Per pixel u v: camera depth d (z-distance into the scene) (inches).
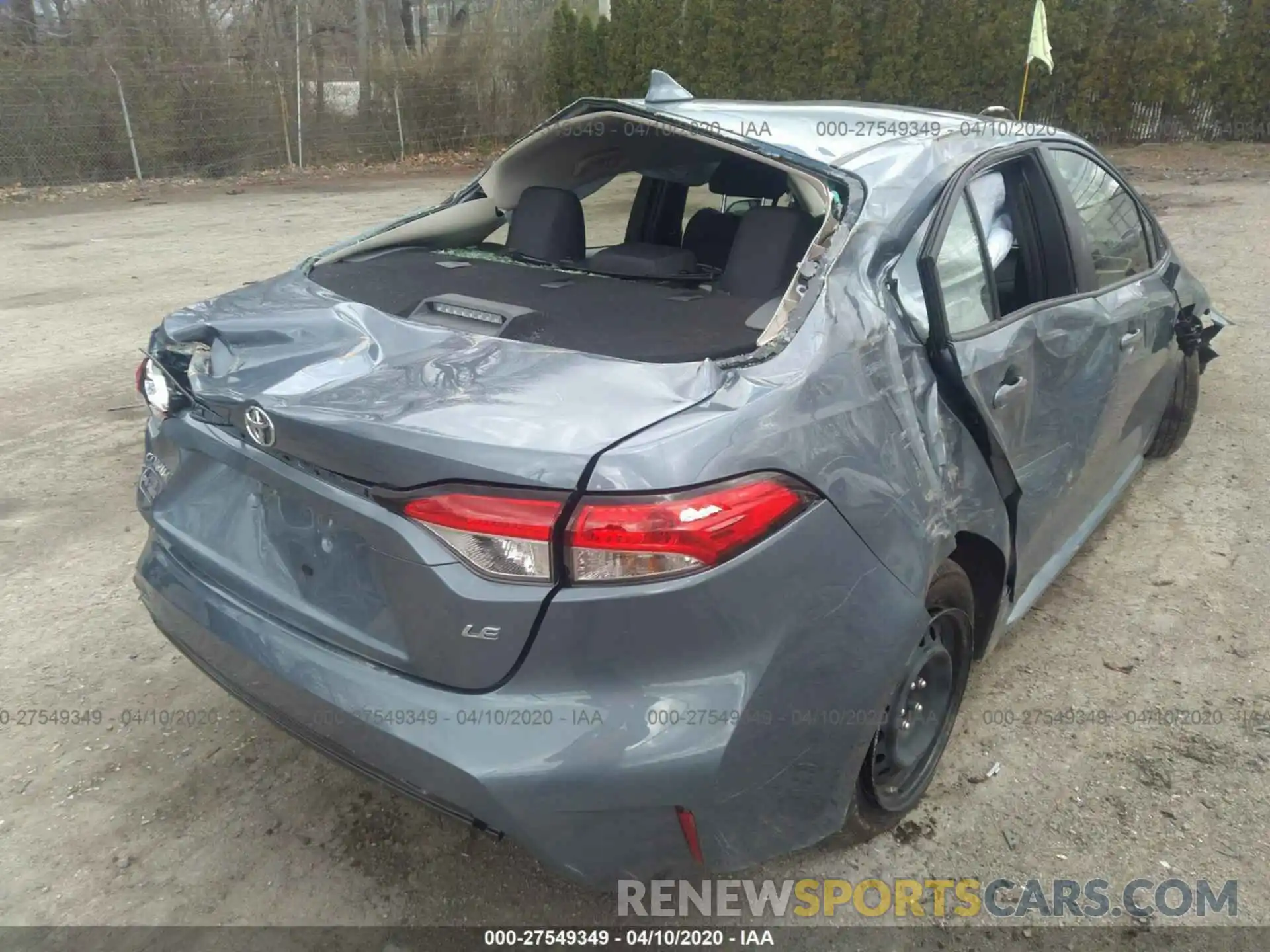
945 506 91.1
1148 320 146.2
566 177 138.0
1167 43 637.9
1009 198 120.6
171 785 108.6
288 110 690.2
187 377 91.6
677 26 715.4
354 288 111.1
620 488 69.0
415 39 808.3
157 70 631.8
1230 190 506.9
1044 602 143.9
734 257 107.3
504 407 75.4
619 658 71.1
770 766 76.8
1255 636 135.1
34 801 105.8
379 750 75.9
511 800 70.9
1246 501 173.5
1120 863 98.0
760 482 73.1
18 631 135.9
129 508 172.7
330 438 75.0
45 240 439.2
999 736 115.7
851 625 79.7
